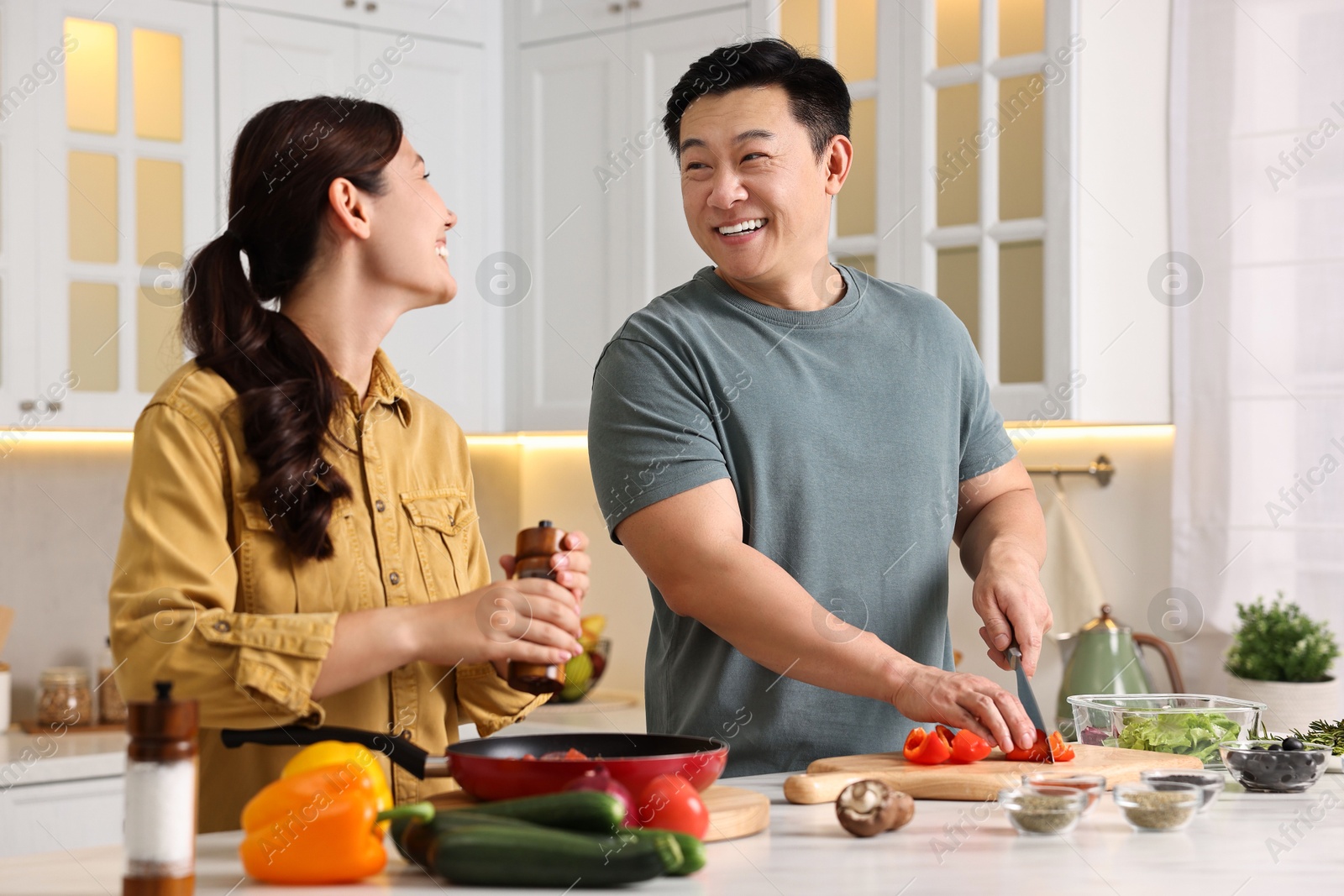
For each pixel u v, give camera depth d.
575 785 0.93
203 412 1.18
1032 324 2.33
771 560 1.49
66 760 2.46
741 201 1.49
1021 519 1.61
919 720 1.31
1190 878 0.93
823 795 1.20
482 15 3.08
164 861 0.80
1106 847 1.03
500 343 3.12
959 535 1.70
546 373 3.08
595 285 2.99
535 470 3.54
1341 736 1.52
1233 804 1.22
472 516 1.43
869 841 1.04
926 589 1.55
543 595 1.14
